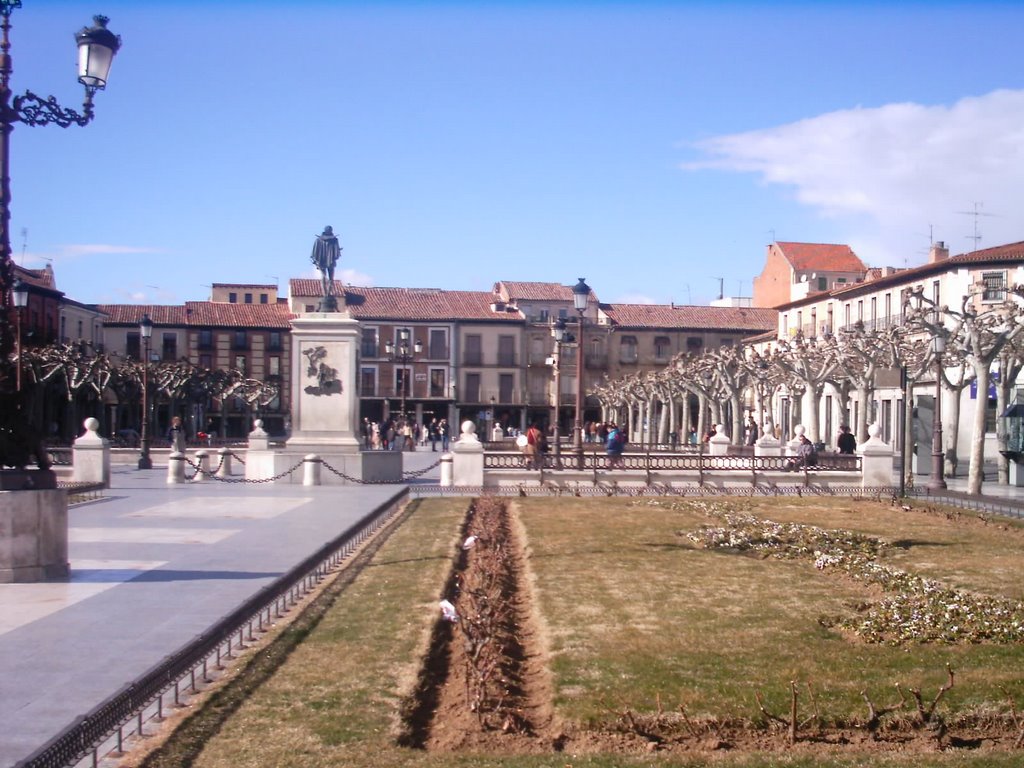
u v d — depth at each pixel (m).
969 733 6.82
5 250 12.05
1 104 11.75
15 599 10.83
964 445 44.72
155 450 41.50
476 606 9.52
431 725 6.96
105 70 12.20
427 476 32.50
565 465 28.09
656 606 10.53
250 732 6.49
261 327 83.88
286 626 9.44
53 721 6.79
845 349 40.50
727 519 19.02
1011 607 10.48
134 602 10.69
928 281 50.00
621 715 6.87
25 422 12.19
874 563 13.59
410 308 86.06
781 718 6.91
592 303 88.38
